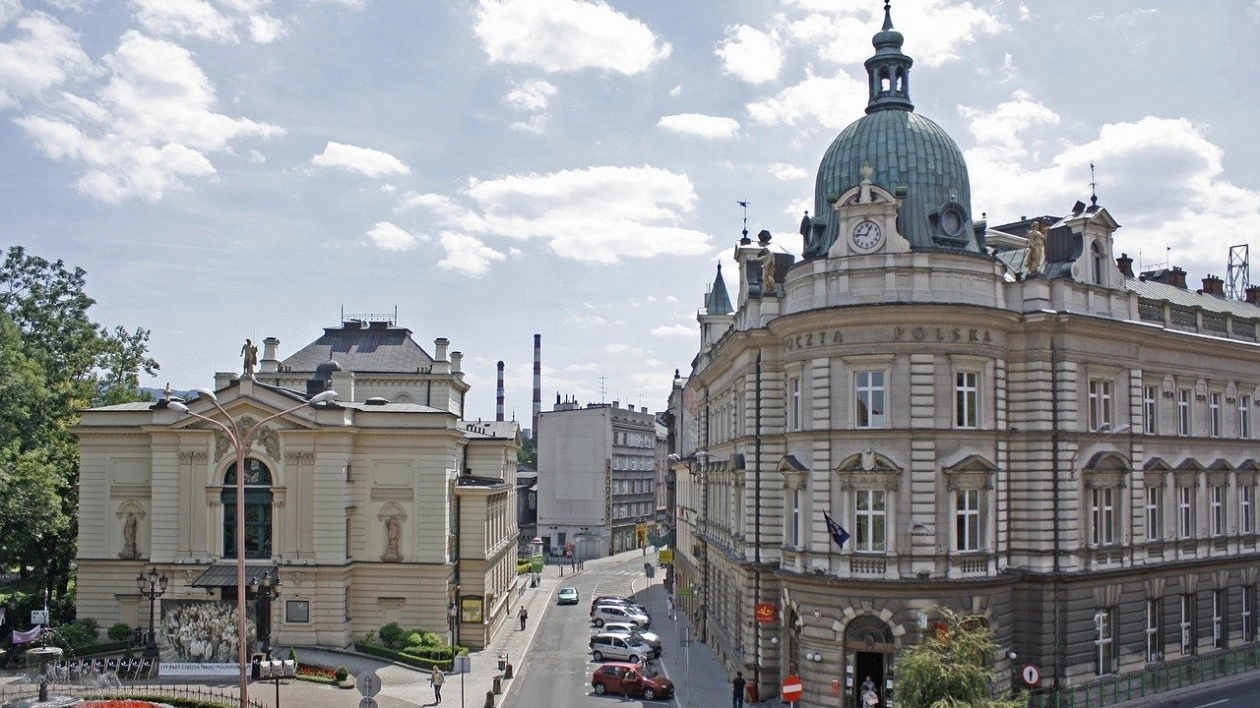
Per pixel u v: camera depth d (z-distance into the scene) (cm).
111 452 7031
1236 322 6300
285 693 5497
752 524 5481
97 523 6988
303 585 6694
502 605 8538
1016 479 4975
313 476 6756
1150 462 5512
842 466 4678
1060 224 5350
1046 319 4916
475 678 6128
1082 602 5009
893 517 4603
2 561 7050
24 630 7169
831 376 4766
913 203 4978
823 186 5300
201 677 5809
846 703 4622
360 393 9750
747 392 5559
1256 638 6269
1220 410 6169
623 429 17012
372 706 4122
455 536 7250
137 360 9625
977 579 4612
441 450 6962
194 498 6819
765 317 5434
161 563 6781
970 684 3550
